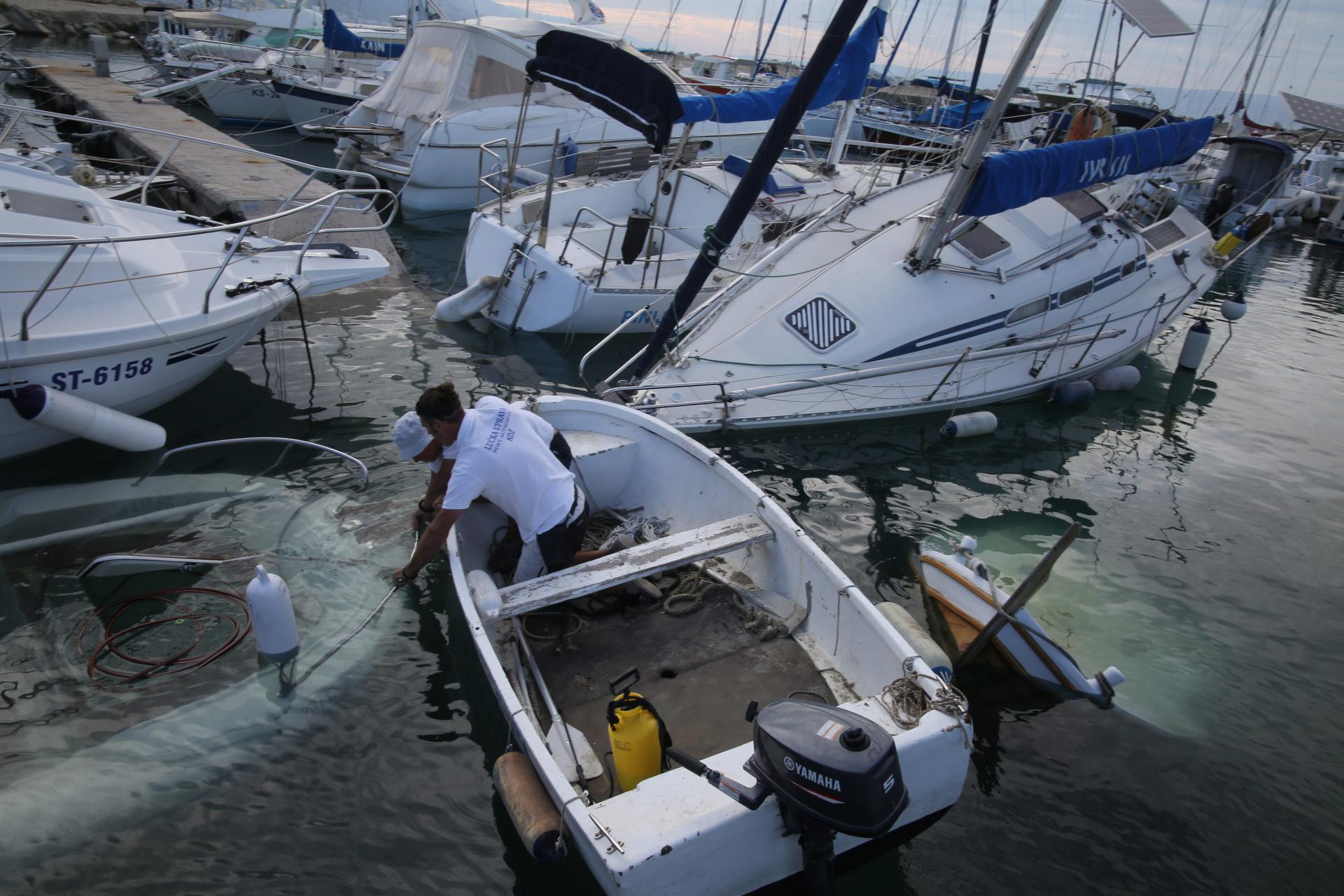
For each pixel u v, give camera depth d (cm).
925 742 280
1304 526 622
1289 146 1791
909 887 315
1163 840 342
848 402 691
